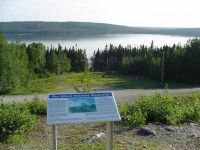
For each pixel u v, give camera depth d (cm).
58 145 1077
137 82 6275
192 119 1502
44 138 1175
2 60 4031
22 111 1364
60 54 7750
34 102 1661
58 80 5478
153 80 6962
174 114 1430
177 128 1305
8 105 1381
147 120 1420
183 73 6606
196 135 1208
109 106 788
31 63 7756
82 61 10212
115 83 5734
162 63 6588
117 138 1141
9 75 4019
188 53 6519
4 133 1139
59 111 758
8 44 4347
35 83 5097
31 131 1262
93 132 1248
